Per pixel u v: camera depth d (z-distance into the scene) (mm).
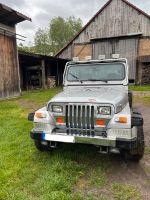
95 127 3436
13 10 11891
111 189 3104
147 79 21750
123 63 4695
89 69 4863
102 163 3908
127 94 4340
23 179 3301
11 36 13500
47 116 3680
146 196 2941
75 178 3332
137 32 21156
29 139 5113
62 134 3539
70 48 24656
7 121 6949
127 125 3250
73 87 4836
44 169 3639
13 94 13672
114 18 22047
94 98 3475
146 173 3584
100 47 23062
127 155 3838
